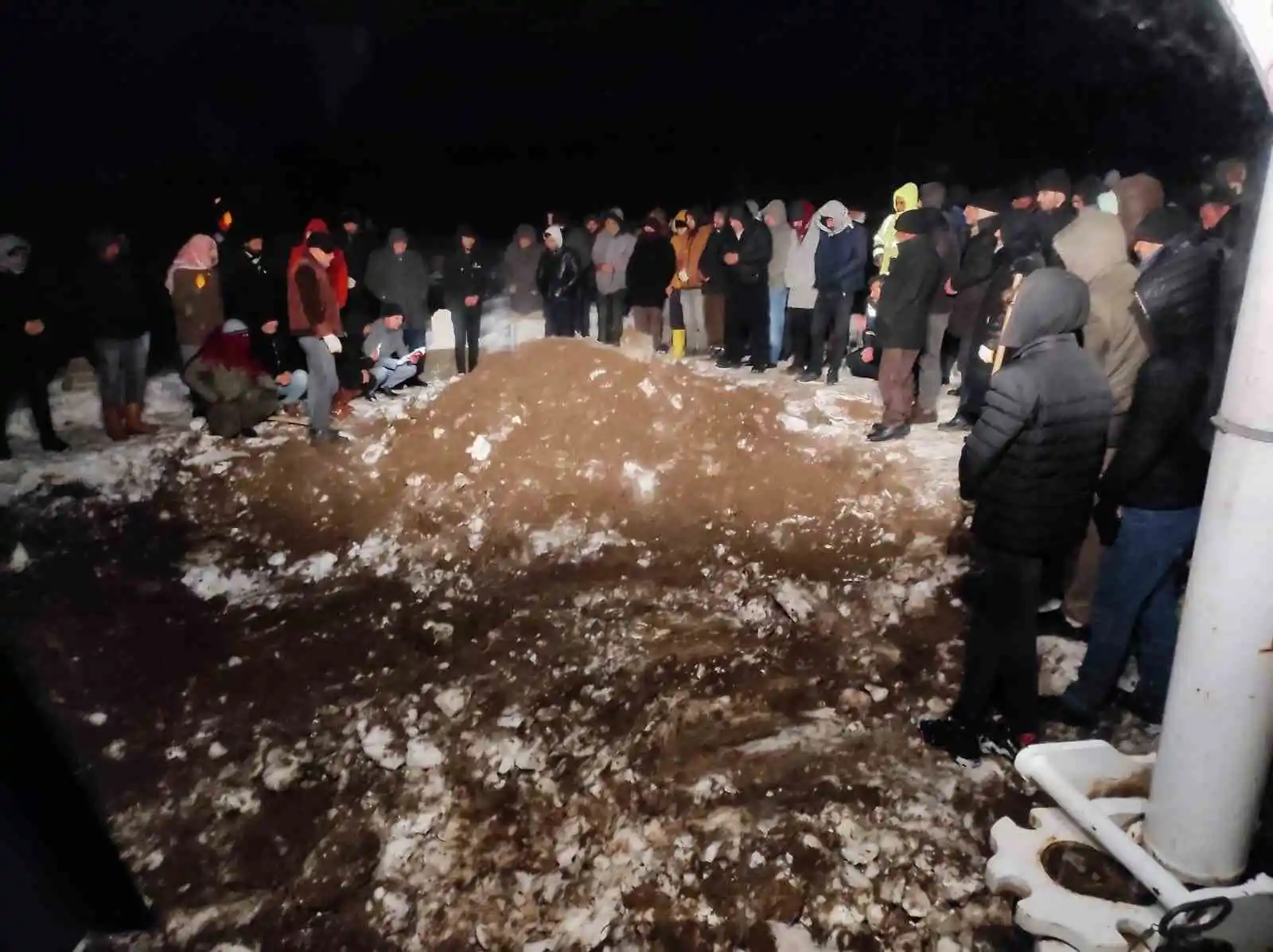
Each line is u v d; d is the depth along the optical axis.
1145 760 2.75
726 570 4.94
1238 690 2.15
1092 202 6.75
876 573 4.79
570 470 5.80
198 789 3.50
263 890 3.06
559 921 2.87
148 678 4.22
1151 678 3.49
